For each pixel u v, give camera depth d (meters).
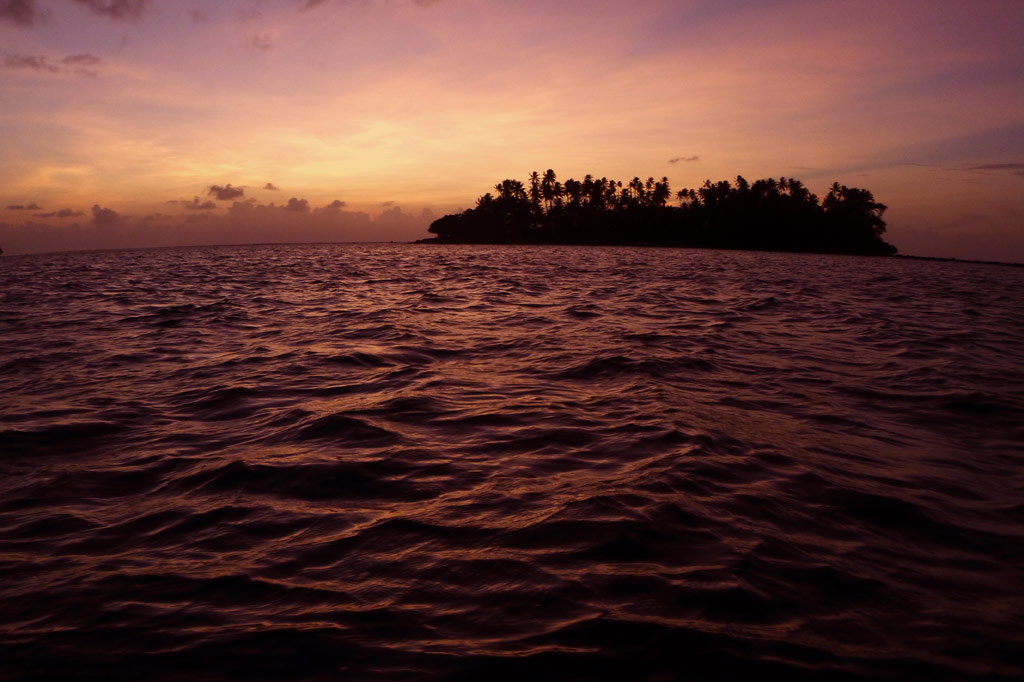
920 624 3.06
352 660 2.75
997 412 7.20
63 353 10.91
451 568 3.54
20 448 5.84
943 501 4.63
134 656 2.80
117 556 3.76
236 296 22.48
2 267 52.28
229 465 5.29
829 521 4.22
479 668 2.68
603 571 3.47
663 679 2.62
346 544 3.87
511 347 11.17
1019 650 2.86
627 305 18.84
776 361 10.14
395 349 10.96
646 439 5.88
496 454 5.55
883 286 32.38
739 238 125.50
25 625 3.04
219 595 3.30
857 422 6.76
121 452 5.73
